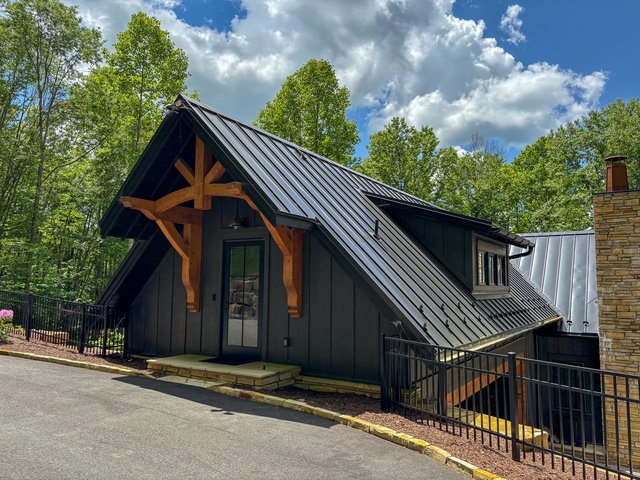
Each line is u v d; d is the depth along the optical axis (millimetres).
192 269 9391
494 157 42344
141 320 10359
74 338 10820
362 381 7355
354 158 32875
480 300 10445
